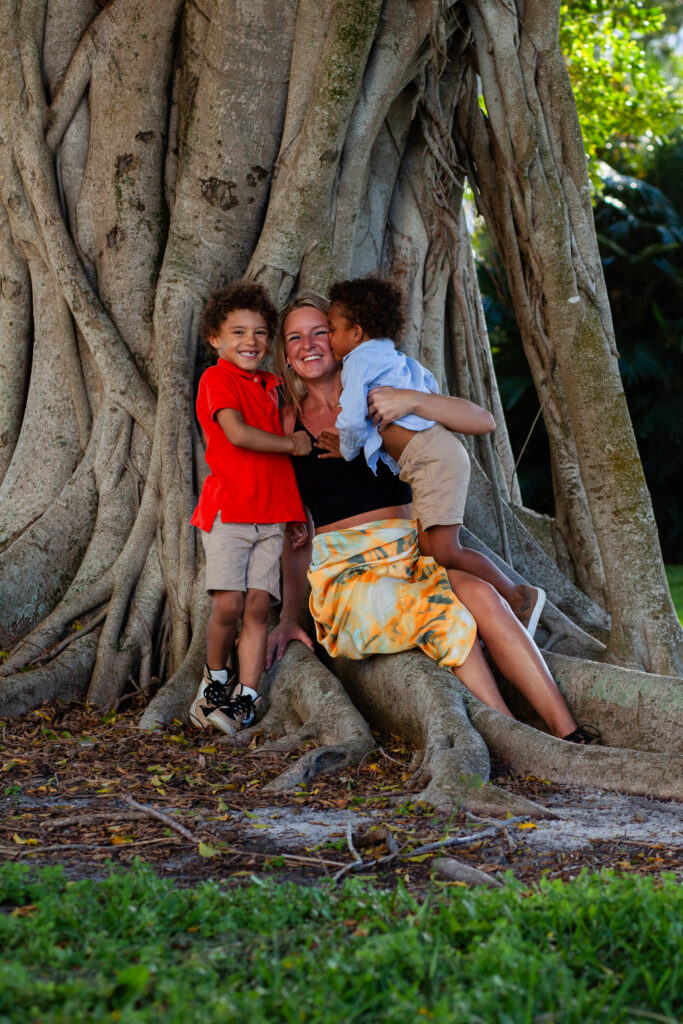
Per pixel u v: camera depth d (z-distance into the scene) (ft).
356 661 16.75
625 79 46.83
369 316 15.37
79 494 20.71
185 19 20.94
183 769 14.29
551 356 21.36
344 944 7.58
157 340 20.13
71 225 21.48
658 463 59.62
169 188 21.59
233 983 6.91
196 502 19.49
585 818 12.06
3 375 22.18
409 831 11.45
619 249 56.80
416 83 20.49
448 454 14.97
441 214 21.47
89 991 6.55
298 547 17.61
